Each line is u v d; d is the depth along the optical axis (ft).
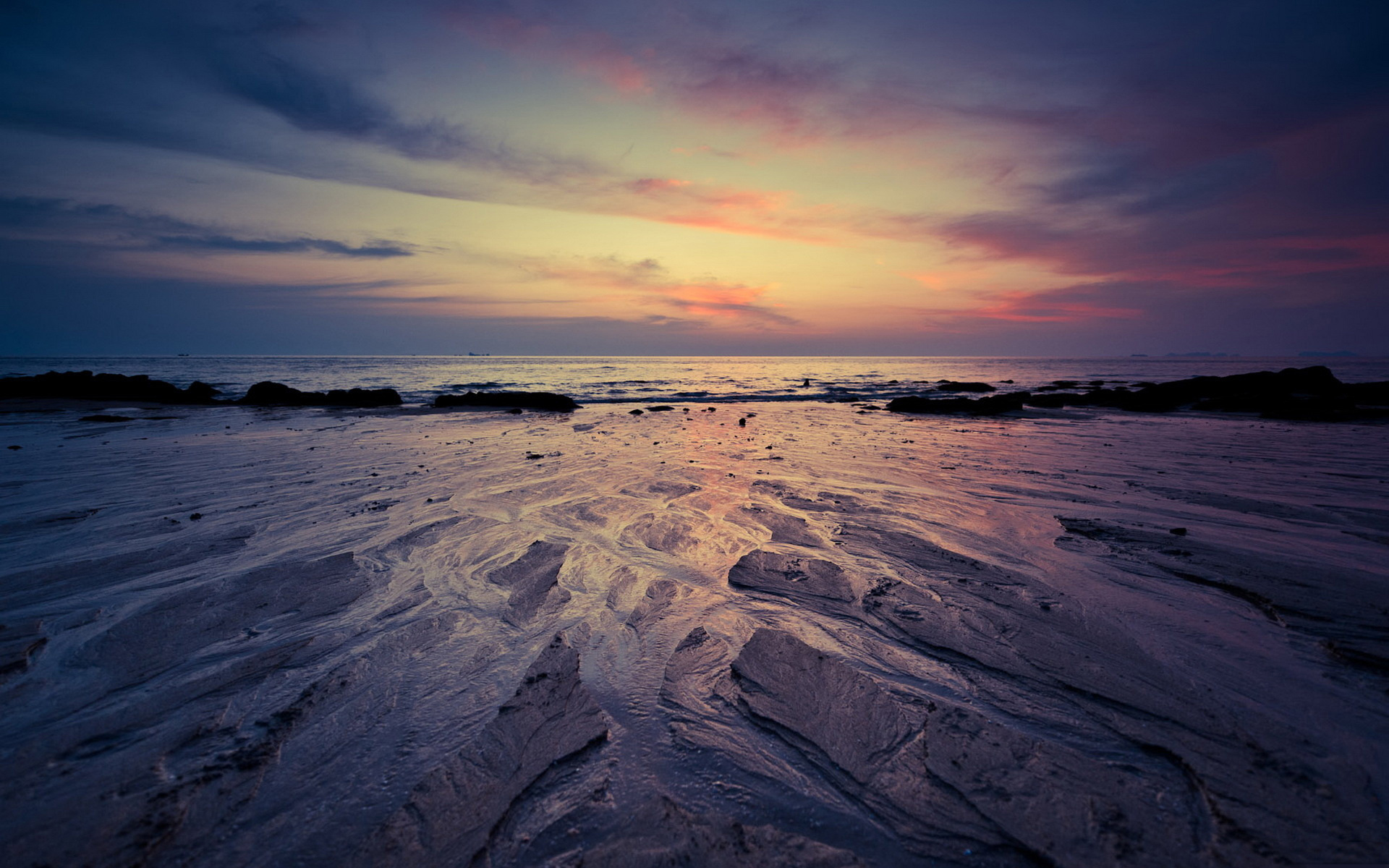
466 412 58.44
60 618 11.77
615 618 12.00
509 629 11.51
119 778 7.45
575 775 7.58
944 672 9.86
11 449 31.83
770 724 8.55
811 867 6.18
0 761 7.72
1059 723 8.45
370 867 6.23
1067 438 39.34
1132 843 6.38
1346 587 12.75
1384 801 6.86
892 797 7.14
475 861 6.31
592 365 337.93
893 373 229.45
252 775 7.55
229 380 145.48
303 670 10.02
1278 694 9.04
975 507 20.21
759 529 17.81
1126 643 10.69
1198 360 511.81
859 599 12.75
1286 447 33.96
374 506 20.30
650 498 21.45
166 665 10.12
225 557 15.26
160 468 26.78
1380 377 159.74
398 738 8.29
